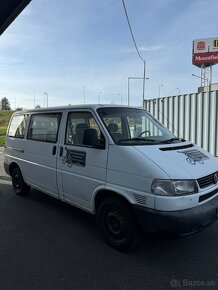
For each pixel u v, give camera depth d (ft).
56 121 18.43
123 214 13.70
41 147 19.45
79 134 16.51
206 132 32.27
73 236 15.81
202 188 13.10
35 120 20.75
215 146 31.55
